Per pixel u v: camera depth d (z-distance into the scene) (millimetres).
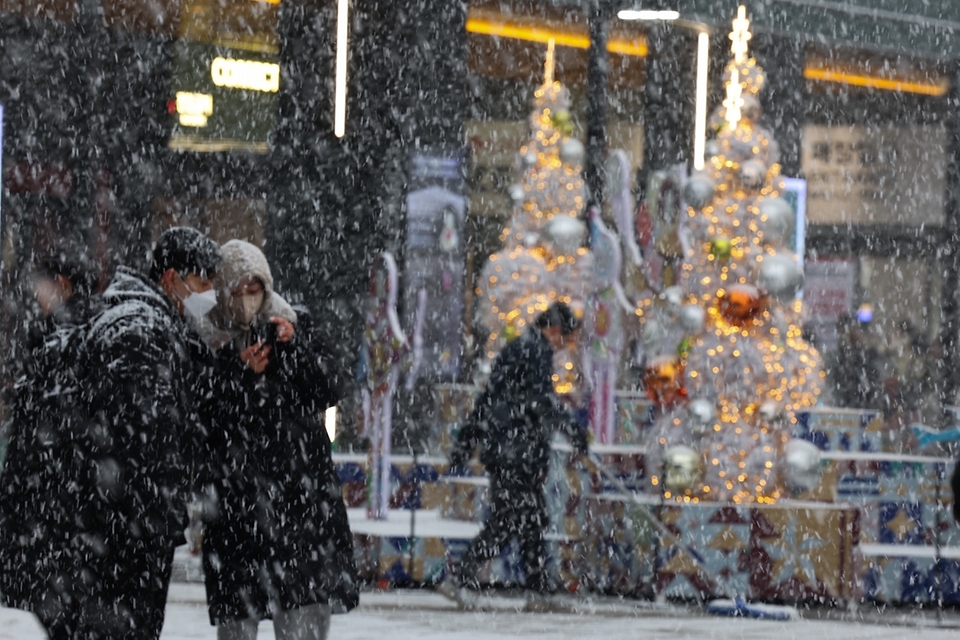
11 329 49688
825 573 31609
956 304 65375
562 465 32625
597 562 32344
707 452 32625
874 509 34094
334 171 54219
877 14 63156
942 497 34375
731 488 32500
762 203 32812
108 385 13922
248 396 17016
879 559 32156
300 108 54406
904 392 64312
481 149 55219
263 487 17047
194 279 15781
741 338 32562
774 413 32469
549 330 30219
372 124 54156
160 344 14125
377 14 54406
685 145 58000
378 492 33469
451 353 52562
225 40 54219
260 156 54406
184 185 54031
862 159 64438
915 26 64375
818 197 63625
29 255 51312
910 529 34250
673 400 32906
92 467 13938
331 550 17297
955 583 32406
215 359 17016
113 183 53062
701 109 40062
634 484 33406
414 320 52094
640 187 58000
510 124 55688
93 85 52562
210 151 54250
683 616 29531
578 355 39469
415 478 33188
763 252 32969
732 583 31500
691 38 58406
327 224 54125
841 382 63438
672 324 33531
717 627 27828
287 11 54375
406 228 53312
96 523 13984
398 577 32594
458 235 53750
